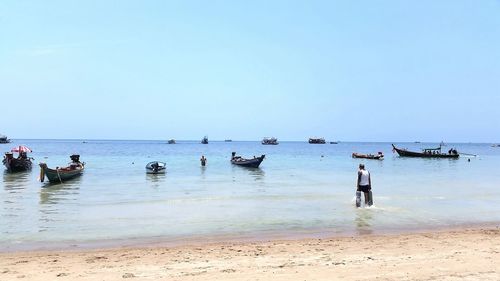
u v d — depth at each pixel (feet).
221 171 162.71
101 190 97.30
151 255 38.24
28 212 65.51
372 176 141.59
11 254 39.32
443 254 37.47
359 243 43.04
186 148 567.59
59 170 115.96
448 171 167.02
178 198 81.97
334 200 78.33
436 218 59.88
